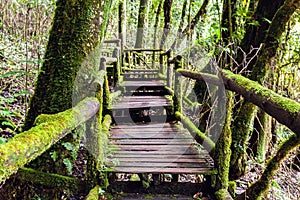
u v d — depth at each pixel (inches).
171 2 295.1
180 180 142.4
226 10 177.0
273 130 174.4
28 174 87.7
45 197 91.0
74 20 94.1
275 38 129.0
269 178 97.6
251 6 172.1
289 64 173.8
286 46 173.8
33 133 53.9
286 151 93.6
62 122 65.6
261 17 154.6
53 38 95.7
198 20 246.1
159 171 111.2
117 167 112.7
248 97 84.2
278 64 164.1
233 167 134.1
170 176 139.6
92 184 101.5
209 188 112.0
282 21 128.0
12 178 87.0
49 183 89.4
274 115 67.4
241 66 158.1
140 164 117.1
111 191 110.5
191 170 111.7
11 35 180.5
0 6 189.3
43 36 151.9
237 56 161.9
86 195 98.1
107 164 113.0
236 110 149.7
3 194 86.2
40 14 161.5
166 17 297.0
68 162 88.1
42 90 94.9
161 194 111.3
